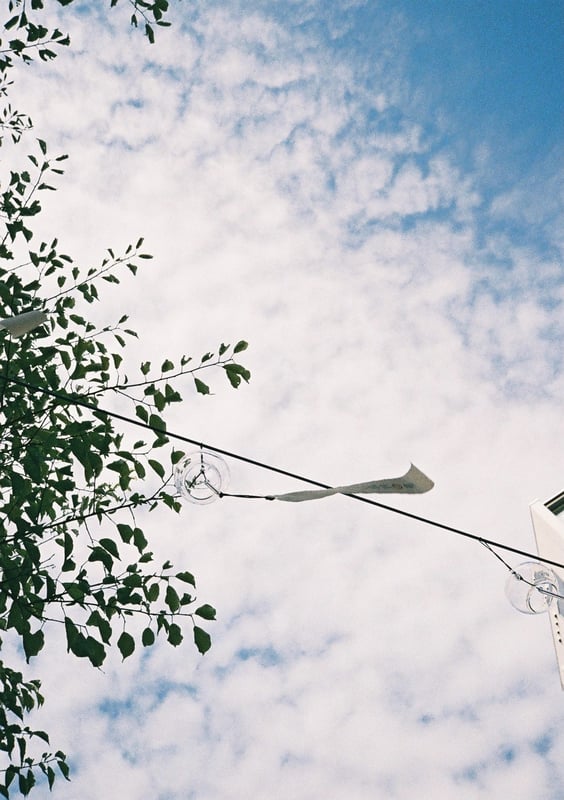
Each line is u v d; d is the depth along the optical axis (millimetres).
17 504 3182
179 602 3170
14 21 4512
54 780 3402
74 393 3961
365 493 2314
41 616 2912
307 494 2492
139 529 3244
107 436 3541
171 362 3803
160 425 3697
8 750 3270
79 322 4438
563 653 4910
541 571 3693
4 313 3920
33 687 3650
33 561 2992
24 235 4484
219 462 2682
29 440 3523
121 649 2990
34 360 3859
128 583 3064
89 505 3963
